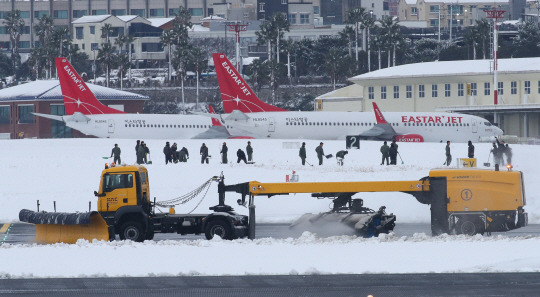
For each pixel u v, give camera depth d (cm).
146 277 11838
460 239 14312
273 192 14938
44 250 13500
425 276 11850
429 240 14225
